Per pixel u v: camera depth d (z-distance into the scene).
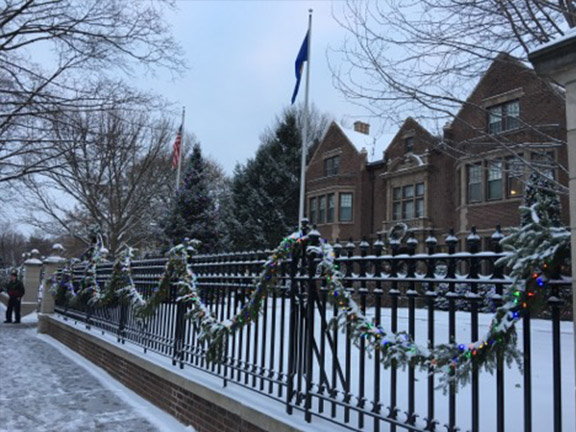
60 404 5.88
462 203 19.31
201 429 4.82
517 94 7.34
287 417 3.73
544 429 3.60
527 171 6.76
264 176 33.22
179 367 5.80
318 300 3.87
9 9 11.09
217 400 4.52
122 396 6.38
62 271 12.50
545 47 2.27
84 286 10.30
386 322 9.15
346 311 3.35
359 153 25.58
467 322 9.52
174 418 5.40
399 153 23.44
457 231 19.81
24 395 6.24
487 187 18.61
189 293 5.62
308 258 3.93
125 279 7.96
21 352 9.61
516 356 2.35
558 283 2.29
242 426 4.17
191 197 20.16
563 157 8.23
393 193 23.36
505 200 17.75
